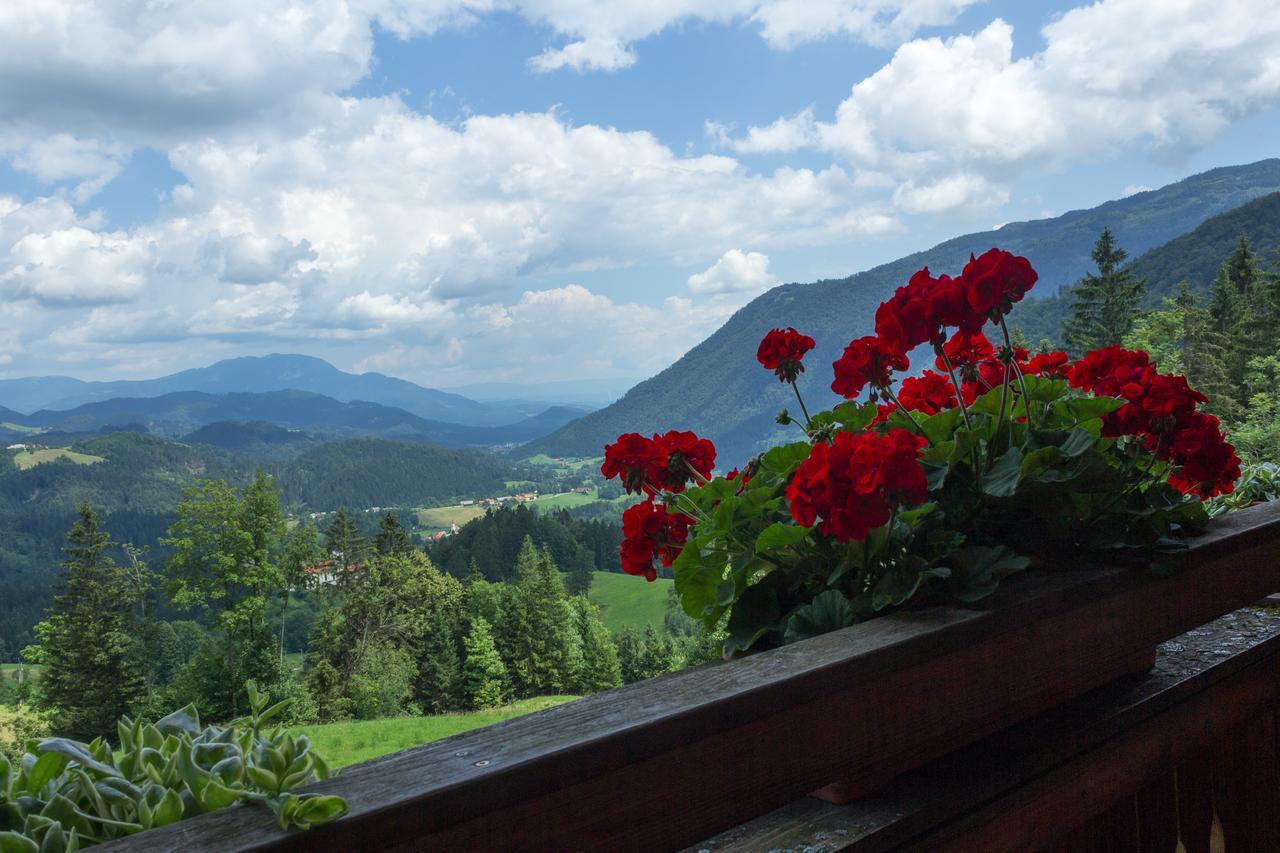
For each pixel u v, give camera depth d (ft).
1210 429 4.61
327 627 140.26
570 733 2.22
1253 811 5.19
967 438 4.21
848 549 3.88
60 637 114.01
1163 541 4.37
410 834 1.82
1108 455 4.93
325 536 142.20
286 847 1.70
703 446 4.98
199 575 106.22
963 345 5.93
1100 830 4.09
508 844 1.99
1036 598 3.63
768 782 2.65
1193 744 4.53
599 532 244.42
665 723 2.31
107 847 1.70
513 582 210.18
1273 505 5.65
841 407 5.41
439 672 148.15
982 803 3.39
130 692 114.42
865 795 3.37
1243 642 5.16
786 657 2.98
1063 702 4.23
